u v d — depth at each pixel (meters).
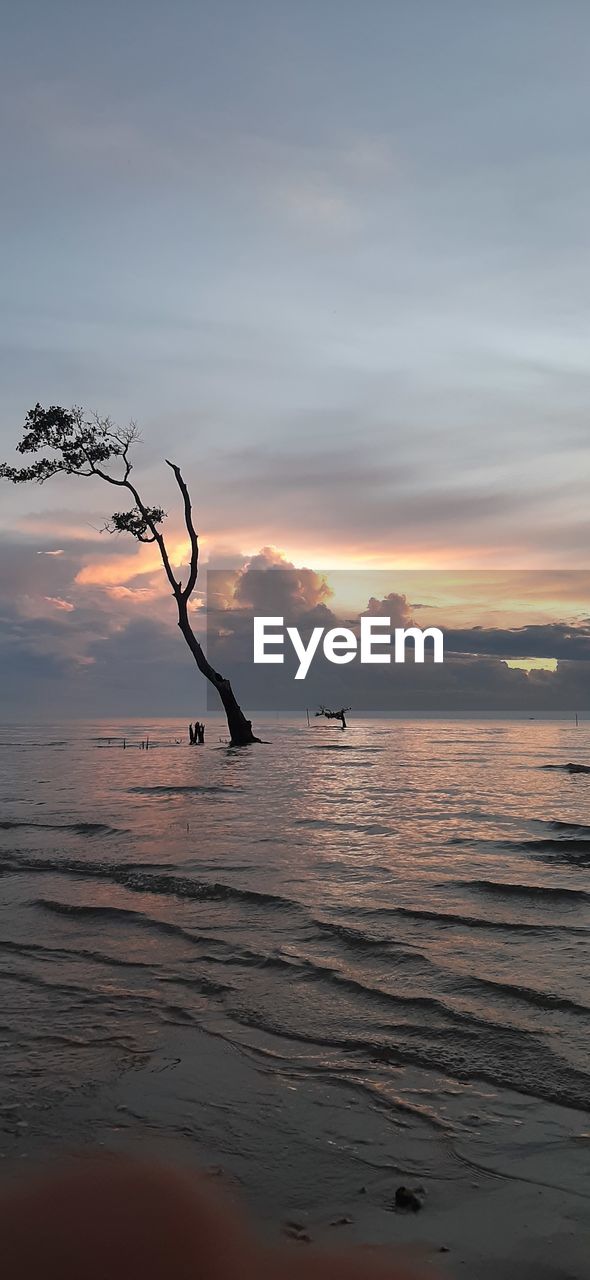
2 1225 3.35
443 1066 4.86
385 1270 3.04
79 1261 3.11
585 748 52.41
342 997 6.07
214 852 12.20
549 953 7.12
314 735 70.50
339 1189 3.59
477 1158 3.84
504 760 37.50
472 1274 3.03
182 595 39.75
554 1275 3.00
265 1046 5.19
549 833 14.43
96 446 39.19
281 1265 3.08
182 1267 3.04
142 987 6.32
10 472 40.16
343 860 11.60
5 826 14.98
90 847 12.67
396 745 53.56
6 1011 5.84
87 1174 3.72
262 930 7.91
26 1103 4.44
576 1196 3.51
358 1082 4.67
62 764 34.59
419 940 7.53
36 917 8.50
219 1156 3.87
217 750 43.00
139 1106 4.39
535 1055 4.98
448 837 13.85
